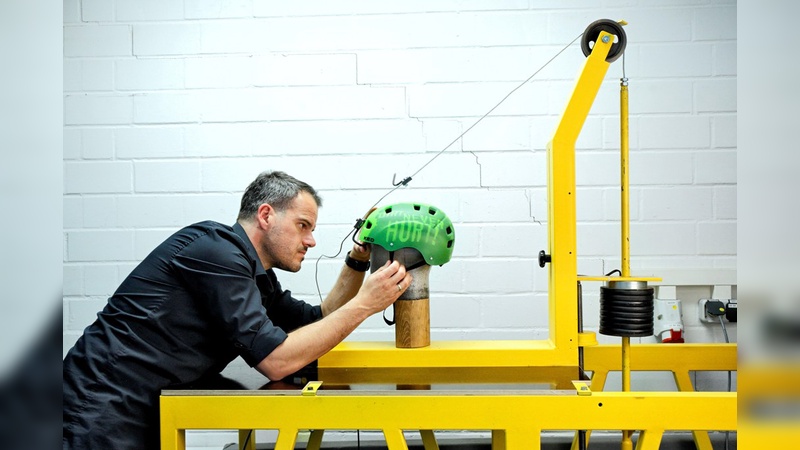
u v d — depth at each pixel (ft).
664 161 6.23
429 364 4.43
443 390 3.62
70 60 6.36
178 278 4.14
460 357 4.43
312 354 3.94
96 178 6.37
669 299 6.14
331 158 6.33
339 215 6.35
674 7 6.21
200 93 6.35
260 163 6.36
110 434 3.91
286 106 6.33
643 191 6.25
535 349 4.41
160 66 6.36
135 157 6.36
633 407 3.50
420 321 4.51
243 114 6.35
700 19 6.20
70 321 6.37
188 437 6.37
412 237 4.29
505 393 3.56
